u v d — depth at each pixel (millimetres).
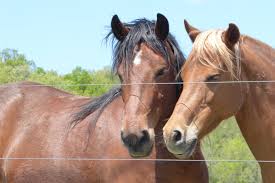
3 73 26672
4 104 5938
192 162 4918
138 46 4797
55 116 5598
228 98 4352
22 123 5730
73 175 5148
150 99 4645
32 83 6234
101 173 4992
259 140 4508
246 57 4512
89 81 27844
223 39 4379
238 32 4312
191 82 4332
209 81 4301
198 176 4953
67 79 28188
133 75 4672
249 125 4531
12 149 5613
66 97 5910
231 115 4422
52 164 5266
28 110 5820
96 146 5066
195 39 4551
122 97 4797
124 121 4531
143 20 5027
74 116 5406
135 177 4820
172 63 5004
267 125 4477
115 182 4887
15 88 6113
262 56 4586
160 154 4887
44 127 5551
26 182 5434
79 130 5281
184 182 4895
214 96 4309
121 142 4922
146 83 4652
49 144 5387
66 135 5340
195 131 4301
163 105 4848
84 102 5617
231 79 4344
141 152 4484
